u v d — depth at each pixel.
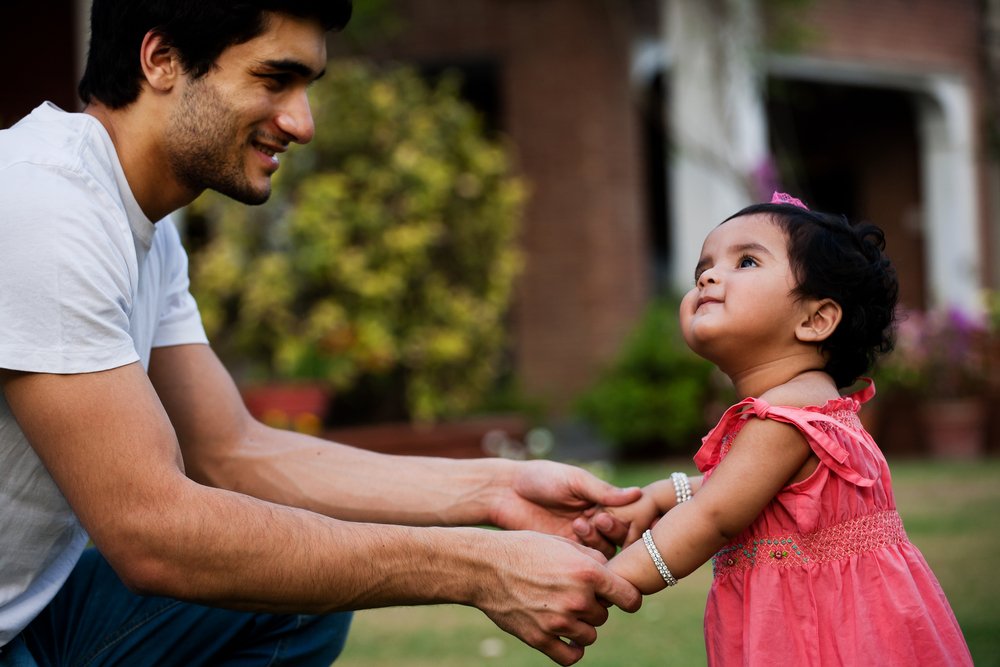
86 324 1.76
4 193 1.76
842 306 2.07
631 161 9.44
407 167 6.86
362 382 7.18
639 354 8.39
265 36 1.89
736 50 9.01
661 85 11.02
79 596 2.17
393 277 6.77
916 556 2.09
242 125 1.93
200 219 7.32
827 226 2.10
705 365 8.30
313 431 6.29
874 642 1.95
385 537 1.88
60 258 1.75
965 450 8.66
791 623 1.99
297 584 1.83
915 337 8.96
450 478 2.37
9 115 7.47
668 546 2.02
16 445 1.83
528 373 9.24
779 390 2.06
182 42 1.88
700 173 9.16
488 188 7.32
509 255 7.39
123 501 1.76
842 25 10.93
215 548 1.78
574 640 1.96
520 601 1.92
